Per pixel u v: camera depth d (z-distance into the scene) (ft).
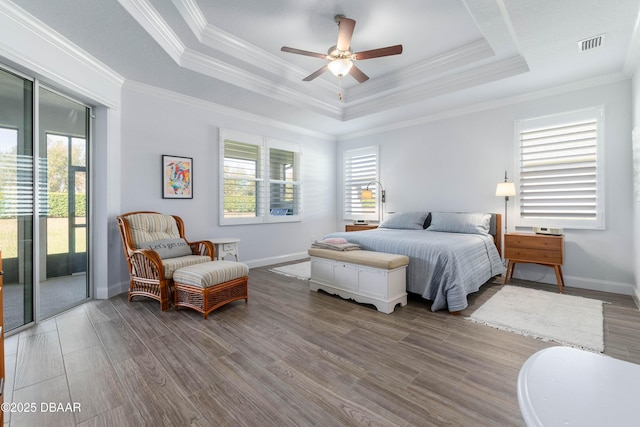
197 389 5.66
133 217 11.18
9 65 7.89
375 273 9.95
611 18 8.16
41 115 9.14
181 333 8.12
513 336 7.86
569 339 7.59
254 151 16.87
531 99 13.37
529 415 2.09
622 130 11.37
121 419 4.88
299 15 9.74
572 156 12.48
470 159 15.25
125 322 8.87
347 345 7.43
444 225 14.25
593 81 11.87
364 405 5.21
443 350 7.14
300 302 10.75
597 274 11.97
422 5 9.27
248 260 16.57
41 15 7.88
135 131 12.26
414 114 16.43
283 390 5.64
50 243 9.51
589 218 12.10
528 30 8.74
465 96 13.80
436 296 9.84
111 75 11.09
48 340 7.67
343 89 15.98
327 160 21.25
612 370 2.62
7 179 8.10
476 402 5.27
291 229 18.86
